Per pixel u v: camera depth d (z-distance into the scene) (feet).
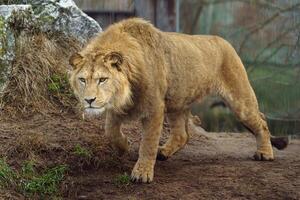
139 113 40.55
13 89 49.08
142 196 39.68
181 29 122.01
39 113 48.34
